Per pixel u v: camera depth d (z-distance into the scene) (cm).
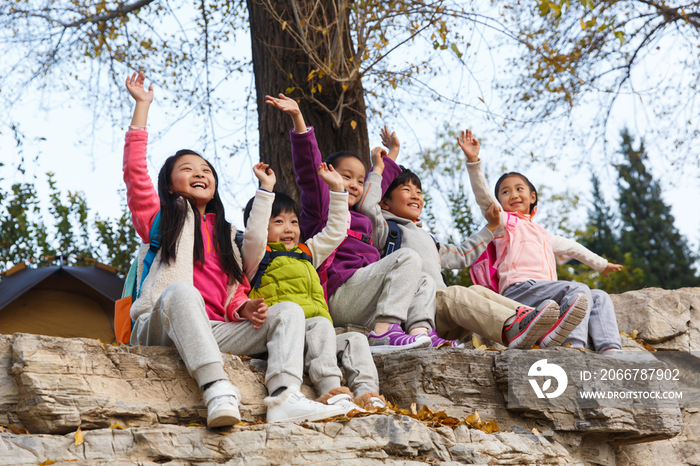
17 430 268
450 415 348
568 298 396
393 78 646
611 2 818
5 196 895
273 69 627
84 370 283
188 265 346
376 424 287
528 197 535
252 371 328
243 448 265
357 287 407
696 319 530
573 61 819
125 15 779
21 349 274
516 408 362
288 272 369
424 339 372
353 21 612
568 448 371
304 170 448
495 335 402
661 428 389
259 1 643
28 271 730
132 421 285
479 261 500
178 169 375
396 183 502
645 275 2627
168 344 315
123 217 919
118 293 727
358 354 349
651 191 2941
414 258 396
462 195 963
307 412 291
